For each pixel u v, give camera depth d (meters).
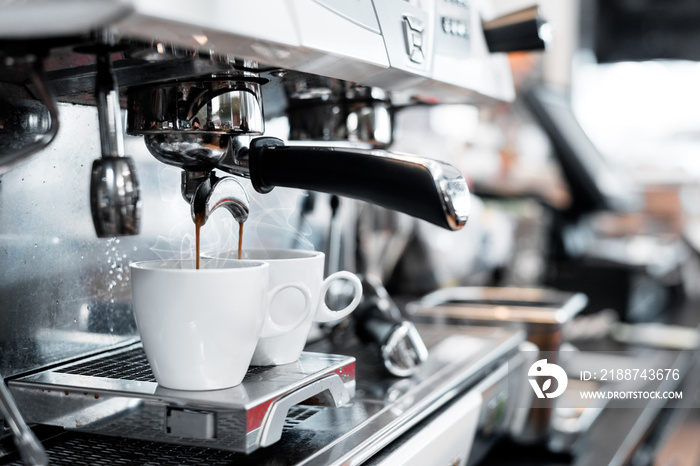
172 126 0.46
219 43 0.37
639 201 2.39
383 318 0.71
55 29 0.33
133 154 0.62
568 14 2.73
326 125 0.73
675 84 3.25
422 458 0.55
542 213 1.66
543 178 1.99
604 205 1.77
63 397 0.48
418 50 0.56
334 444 0.50
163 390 0.47
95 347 0.60
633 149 3.30
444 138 1.72
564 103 1.97
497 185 1.77
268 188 0.54
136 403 0.46
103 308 0.60
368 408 0.58
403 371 0.67
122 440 0.51
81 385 0.48
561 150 1.77
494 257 1.55
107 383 0.48
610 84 3.27
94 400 0.47
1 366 0.52
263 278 0.48
